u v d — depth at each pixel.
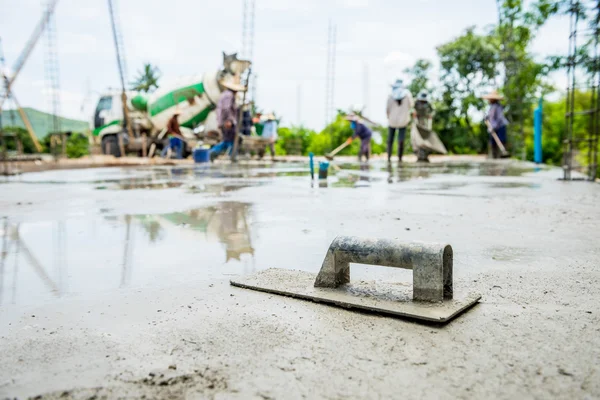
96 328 2.25
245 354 1.93
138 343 2.06
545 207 6.08
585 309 2.38
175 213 5.84
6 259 3.64
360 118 23.05
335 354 1.90
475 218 5.26
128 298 2.68
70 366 1.86
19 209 6.38
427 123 20.78
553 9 16.88
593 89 10.03
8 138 45.97
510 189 8.45
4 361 1.91
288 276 2.96
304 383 1.68
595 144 10.00
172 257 3.62
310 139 48.56
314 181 10.52
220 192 8.34
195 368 1.82
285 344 2.01
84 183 10.99
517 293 2.65
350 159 25.66
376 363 1.82
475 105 35.09
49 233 4.67
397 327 2.18
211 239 4.26
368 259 2.59
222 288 2.83
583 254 3.57
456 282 2.87
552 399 1.55
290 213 5.72
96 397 1.63
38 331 2.22
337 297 2.52
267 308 2.47
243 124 25.28
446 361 1.82
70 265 3.44
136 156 31.98
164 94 27.38
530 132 34.94
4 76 14.90
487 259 3.44
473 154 36.59
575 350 1.90
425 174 12.62
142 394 1.64
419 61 37.25
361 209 6.01
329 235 4.38
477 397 1.57
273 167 17.58
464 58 34.69
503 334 2.07
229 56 22.78
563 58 18.03
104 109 31.14
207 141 26.72
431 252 2.42
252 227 4.82
